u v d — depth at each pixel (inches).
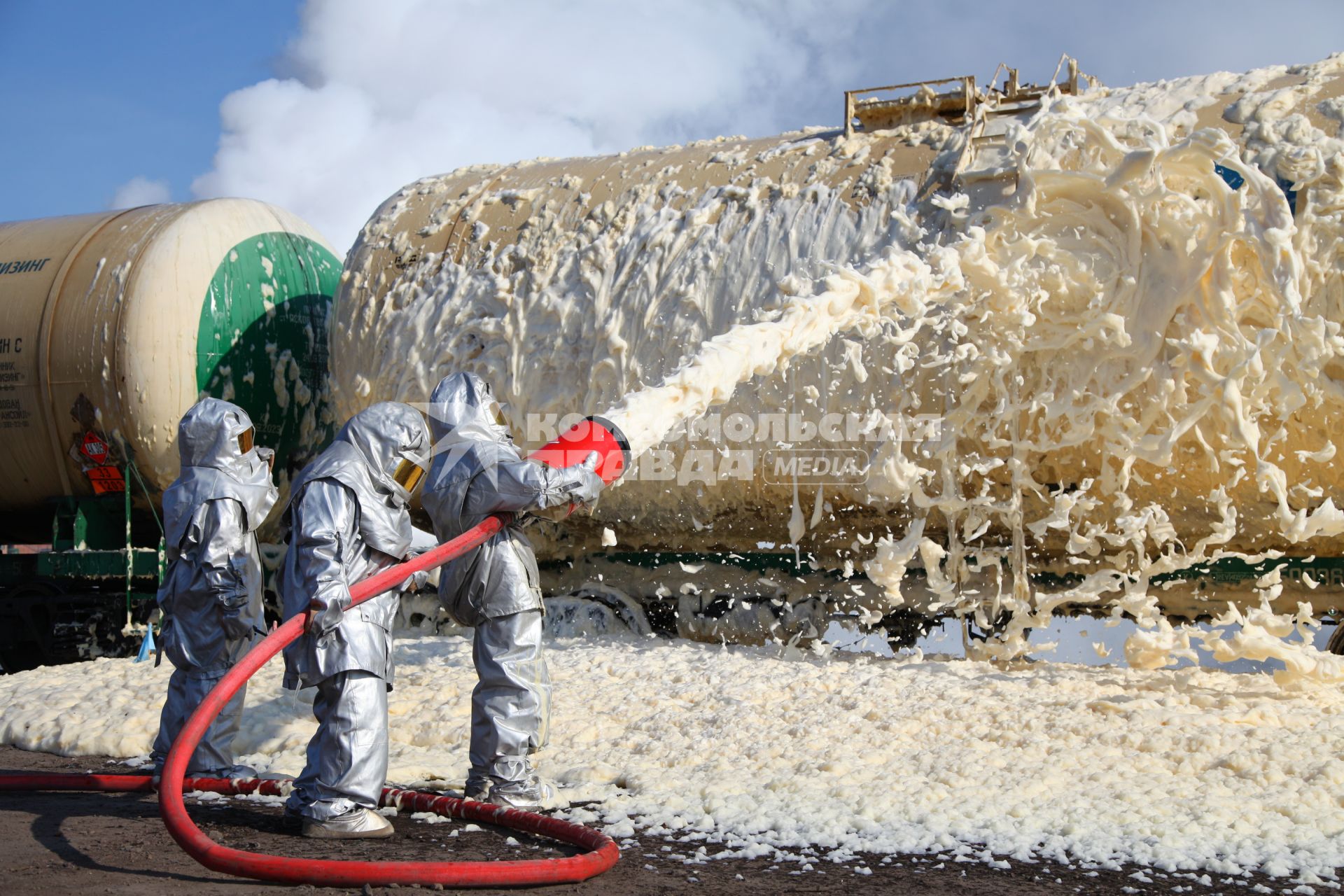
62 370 422.9
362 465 170.1
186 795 191.0
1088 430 267.0
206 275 428.1
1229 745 195.5
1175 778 182.2
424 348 393.1
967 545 324.8
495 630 177.5
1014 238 279.7
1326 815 161.5
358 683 161.3
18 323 430.6
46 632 441.4
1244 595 301.3
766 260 338.6
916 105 354.3
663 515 357.1
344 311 421.4
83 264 434.3
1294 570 295.7
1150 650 252.8
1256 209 247.3
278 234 464.1
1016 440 278.4
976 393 283.6
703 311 344.2
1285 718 214.1
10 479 447.8
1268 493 277.7
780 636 350.0
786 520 341.7
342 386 418.3
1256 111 286.5
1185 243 257.0
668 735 223.5
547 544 386.6
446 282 398.3
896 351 301.7
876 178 334.3
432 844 155.5
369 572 167.9
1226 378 241.3
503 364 377.1
